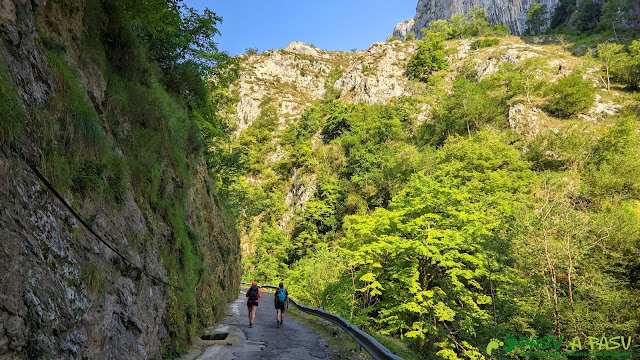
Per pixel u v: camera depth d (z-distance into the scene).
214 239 17.58
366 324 22.48
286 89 159.75
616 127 49.59
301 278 36.84
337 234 69.12
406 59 140.88
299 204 85.12
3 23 4.06
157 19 9.61
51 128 4.36
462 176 43.75
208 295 12.38
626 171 40.44
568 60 94.38
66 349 3.70
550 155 53.19
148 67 10.63
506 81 86.38
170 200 9.62
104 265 4.80
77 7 7.02
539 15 142.25
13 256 3.15
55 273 3.72
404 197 26.58
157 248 7.09
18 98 3.87
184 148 13.29
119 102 7.75
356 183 73.56
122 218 5.68
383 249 23.14
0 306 2.90
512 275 19.47
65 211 4.21
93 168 5.16
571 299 17.00
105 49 8.12
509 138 61.91
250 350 8.20
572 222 18.45
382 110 93.44
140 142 8.25
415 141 79.44
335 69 174.88
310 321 13.79
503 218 23.27
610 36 106.50
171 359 6.92
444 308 19.67
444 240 20.86
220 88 23.36
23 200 3.48
